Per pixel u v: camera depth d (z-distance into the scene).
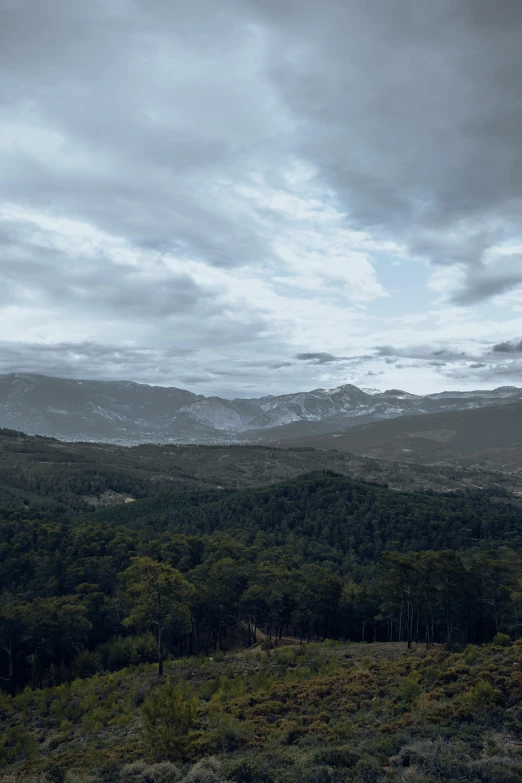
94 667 60.94
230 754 28.81
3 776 32.19
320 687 39.59
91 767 30.47
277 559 90.38
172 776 25.78
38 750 39.94
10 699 53.38
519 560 84.81
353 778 21.62
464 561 89.75
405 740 26.11
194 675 52.22
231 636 78.75
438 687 35.12
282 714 35.94
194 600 64.75
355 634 80.00
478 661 38.97
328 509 129.12
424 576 61.44
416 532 115.75
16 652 62.94
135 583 58.53
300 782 21.67
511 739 25.89
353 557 104.56
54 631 61.94
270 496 136.62
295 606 72.69
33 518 106.06
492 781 20.56
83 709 47.59
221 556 87.50
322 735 29.61
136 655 61.94
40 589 76.81
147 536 99.88
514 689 31.19
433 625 72.81
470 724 27.72
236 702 38.75
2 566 81.38
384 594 65.38
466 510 136.75
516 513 151.12
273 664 53.19
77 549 86.69
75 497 157.12
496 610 68.25
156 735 29.83
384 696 36.78
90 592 74.38
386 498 135.88
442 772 21.53
